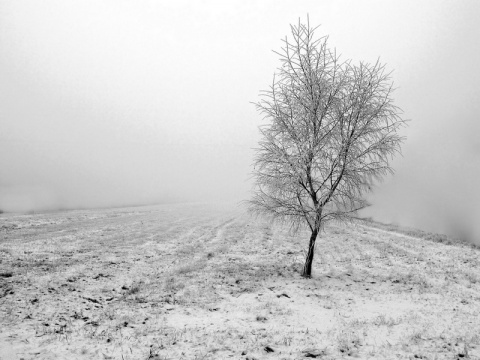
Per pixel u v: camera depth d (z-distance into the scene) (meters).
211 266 16.50
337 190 13.96
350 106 13.61
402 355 7.20
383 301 11.56
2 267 14.16
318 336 8.34
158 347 7.46
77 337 7.91
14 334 7.87
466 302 11.41
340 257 19.70
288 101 13.96
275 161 13.96
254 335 8.32
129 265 16.05
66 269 14.55
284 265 16.98
